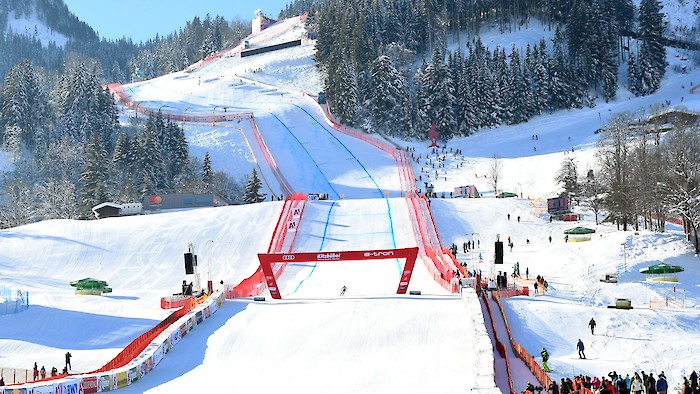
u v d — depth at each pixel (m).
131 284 71.38
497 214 88.94
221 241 81.50
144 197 104.75
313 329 47.91
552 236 81.06
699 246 64.69
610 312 50.38
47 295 63.50
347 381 38.62
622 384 33.47
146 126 134.38
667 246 67.19
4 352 48.12
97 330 52.53
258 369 41.72
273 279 58.12
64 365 45.09
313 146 138.25
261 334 47.62
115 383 38.22
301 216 88.69
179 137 128.50
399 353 43.09
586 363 41.69
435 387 36.12
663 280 59.66
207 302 53.59
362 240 81.81
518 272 64.19
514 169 118.25
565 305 52.19
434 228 83.44
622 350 44.19
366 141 140.38
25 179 126.50
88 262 77.31
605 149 100.75
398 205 92.69
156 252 79.25
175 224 85.62
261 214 88.56
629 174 77.94
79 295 63.84
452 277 58.69
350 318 49.59
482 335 41.59
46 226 85.69
